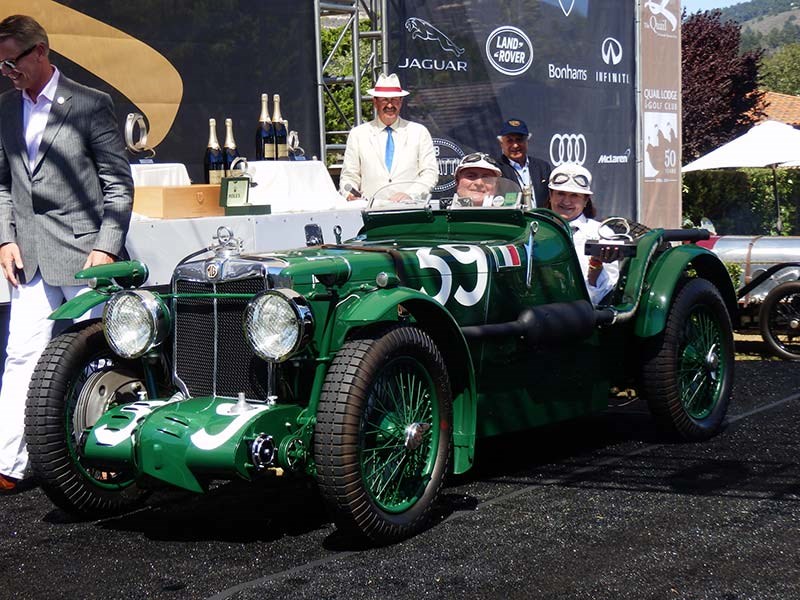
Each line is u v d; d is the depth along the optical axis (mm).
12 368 5004
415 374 4195
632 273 5445
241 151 8266
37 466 4273
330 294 4156
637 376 5547
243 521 4398
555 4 10430
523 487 4773
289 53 8570
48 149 4938
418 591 3533
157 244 5914
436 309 4258
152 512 4582
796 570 3682
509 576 3654
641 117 11727
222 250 4289
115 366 4535
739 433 5785
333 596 3514
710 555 3836
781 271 8883
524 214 5012
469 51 9633
